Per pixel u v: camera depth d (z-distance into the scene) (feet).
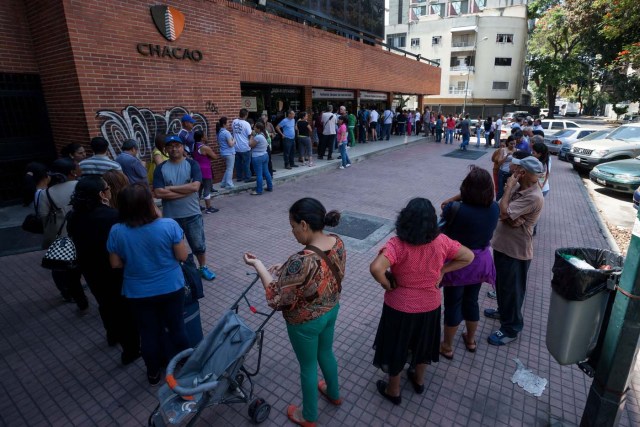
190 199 14.06
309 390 8.02
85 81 21.20
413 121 71.82
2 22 21.93
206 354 8.06
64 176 12.30
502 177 21.26
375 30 55.72
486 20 144.77
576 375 10.30
